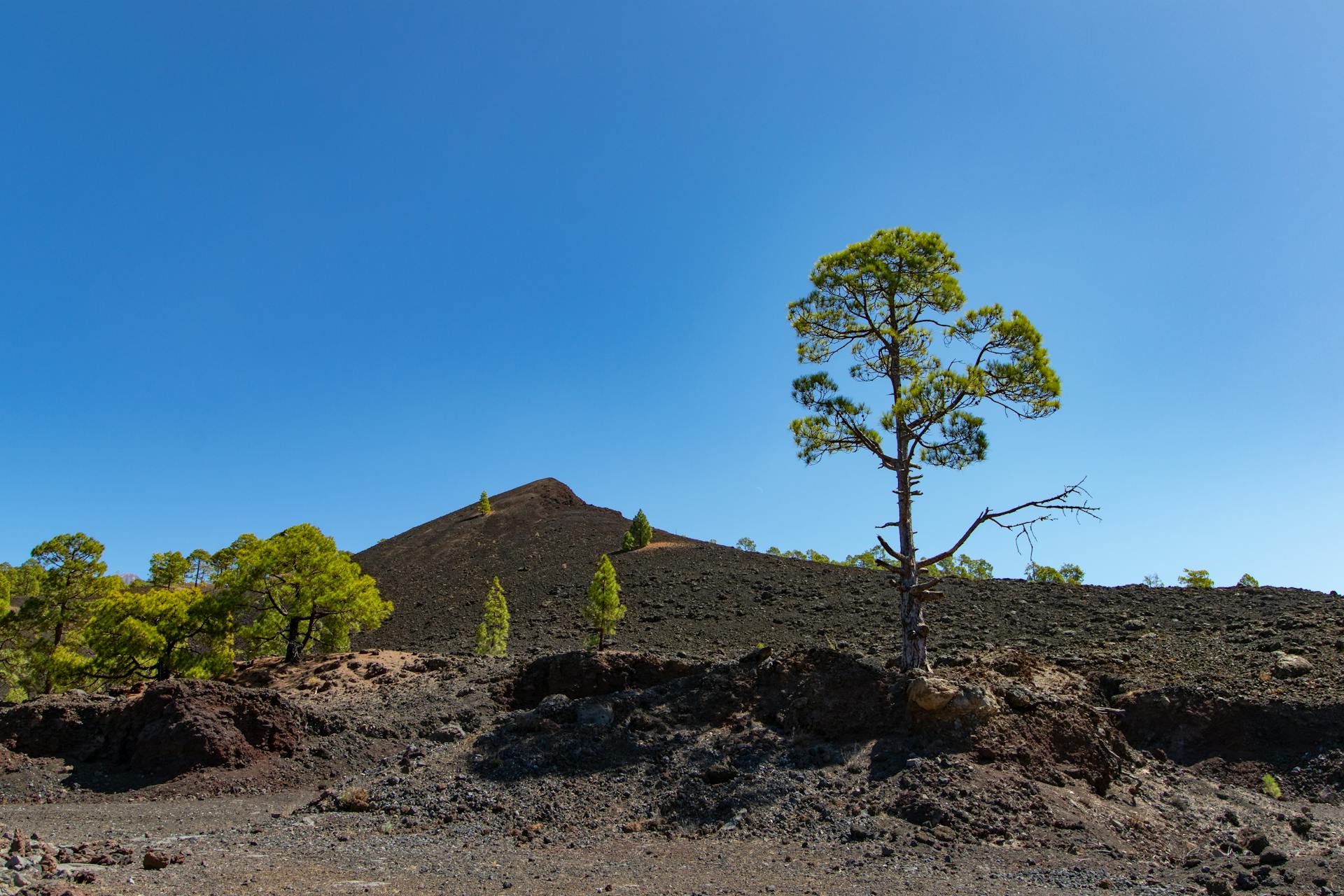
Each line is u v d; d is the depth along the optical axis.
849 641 39.16
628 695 21.70
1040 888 11.31
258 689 27.22
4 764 21.81
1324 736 20.97
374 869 12.39
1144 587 42.12
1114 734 19.55
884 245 22.55
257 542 39.12
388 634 54.72
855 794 15.96
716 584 54.31
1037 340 21.33
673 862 12.96
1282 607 32.88
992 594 43.78
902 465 21.55
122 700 25.02
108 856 12.61
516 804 17.12
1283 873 12.09
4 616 37.22
